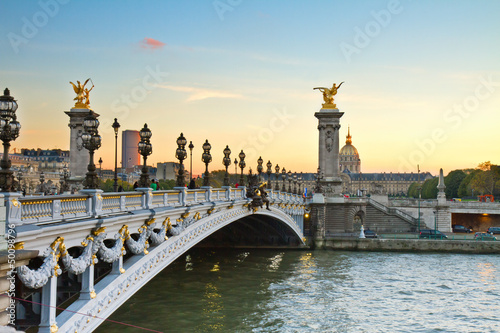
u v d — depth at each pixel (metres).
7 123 18.42
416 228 122.81
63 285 28.00
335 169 121.31
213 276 68.75
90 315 25.50
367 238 101.69
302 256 91.19
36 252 19.09
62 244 21.81
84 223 22.91
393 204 133.12
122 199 29.12
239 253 92.81
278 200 76.19
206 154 47.88
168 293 57.47
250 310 52.31
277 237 97.88
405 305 57.75
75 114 104.38
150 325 45.19
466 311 55.91
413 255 96.19
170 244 37.38
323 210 112.38
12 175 18.84
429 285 68.06
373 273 75.81
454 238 106.56
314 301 57.84
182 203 39.62
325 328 48.31
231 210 54.62
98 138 25.45
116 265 29.45
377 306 56.97
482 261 89.50
